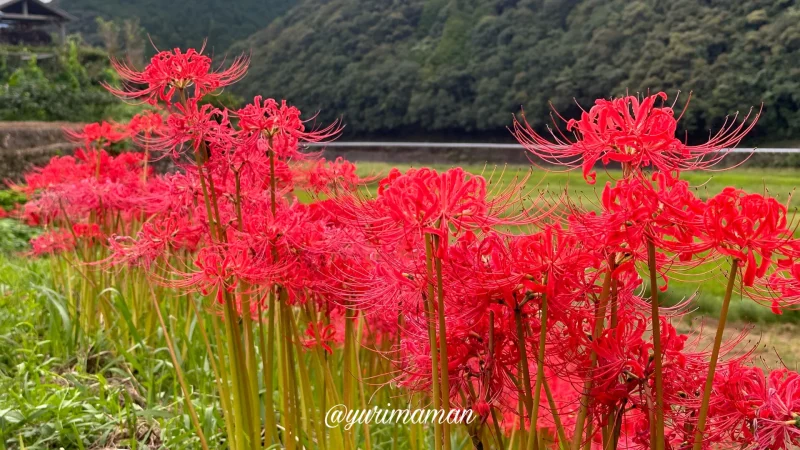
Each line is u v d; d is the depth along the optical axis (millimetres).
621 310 1879
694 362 1896
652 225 1584
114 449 3473
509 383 2012
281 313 2746
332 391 2779
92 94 21891
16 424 3369
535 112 19344
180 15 41062
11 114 19719
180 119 2789
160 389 4145
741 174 7195
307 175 3480
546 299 1753
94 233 5035
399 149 14547
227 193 3170
